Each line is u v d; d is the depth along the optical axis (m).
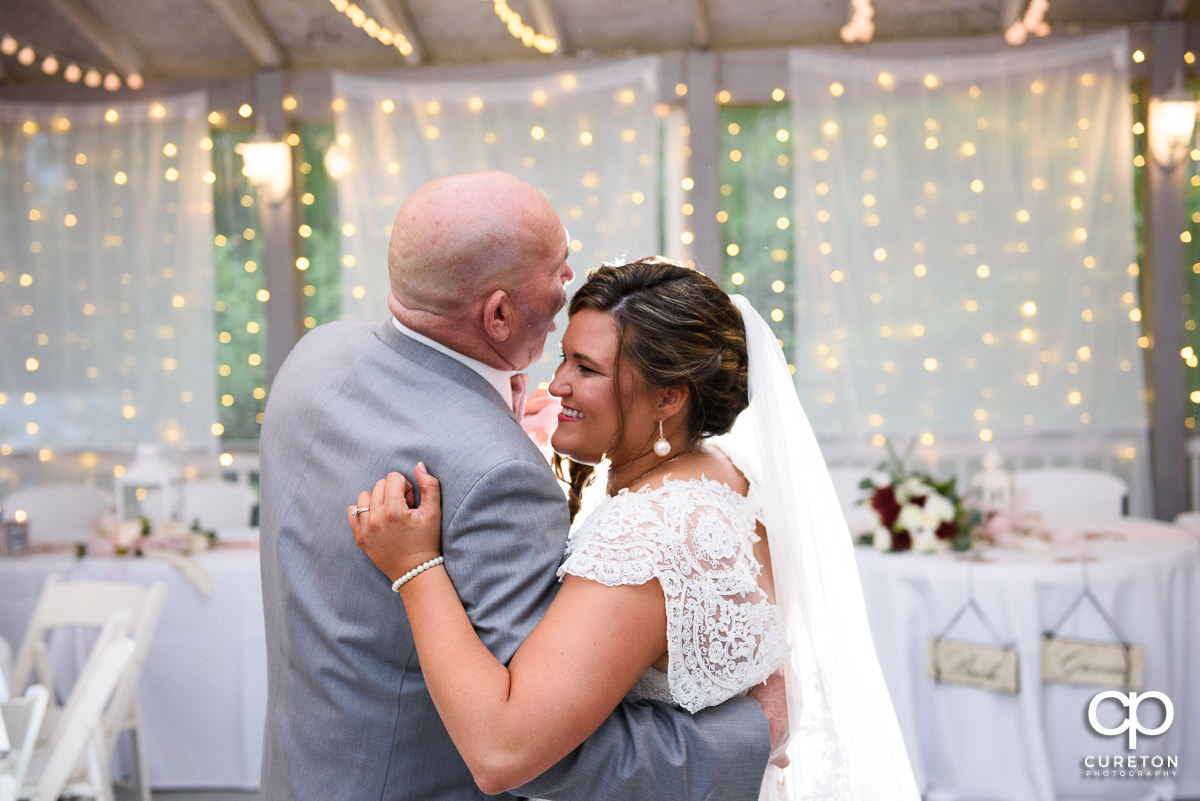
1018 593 3.24
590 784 1.26
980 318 5.30
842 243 5.35
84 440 5.70
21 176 5.66
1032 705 3.20
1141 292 5.40
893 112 5.31
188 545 4.04
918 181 5.32
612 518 1.33
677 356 1.41
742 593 1.35
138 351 5.70
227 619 3.79
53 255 5.68
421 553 1.24
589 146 5.44
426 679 1.21
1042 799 3.17
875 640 3.45
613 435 1.44
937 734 3.34
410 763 1.33
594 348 1.42
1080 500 4.66
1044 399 5.27
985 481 3.88
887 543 3.50
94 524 4.41
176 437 5.68
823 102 5.32
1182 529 4.02
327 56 5.61
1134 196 5.38
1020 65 5.20
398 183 5.53
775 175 5.52
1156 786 3.30
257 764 3.79
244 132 5.78
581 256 5.44
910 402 5.35
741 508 1.42
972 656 3.26
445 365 1.33
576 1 5.18
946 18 5.21
